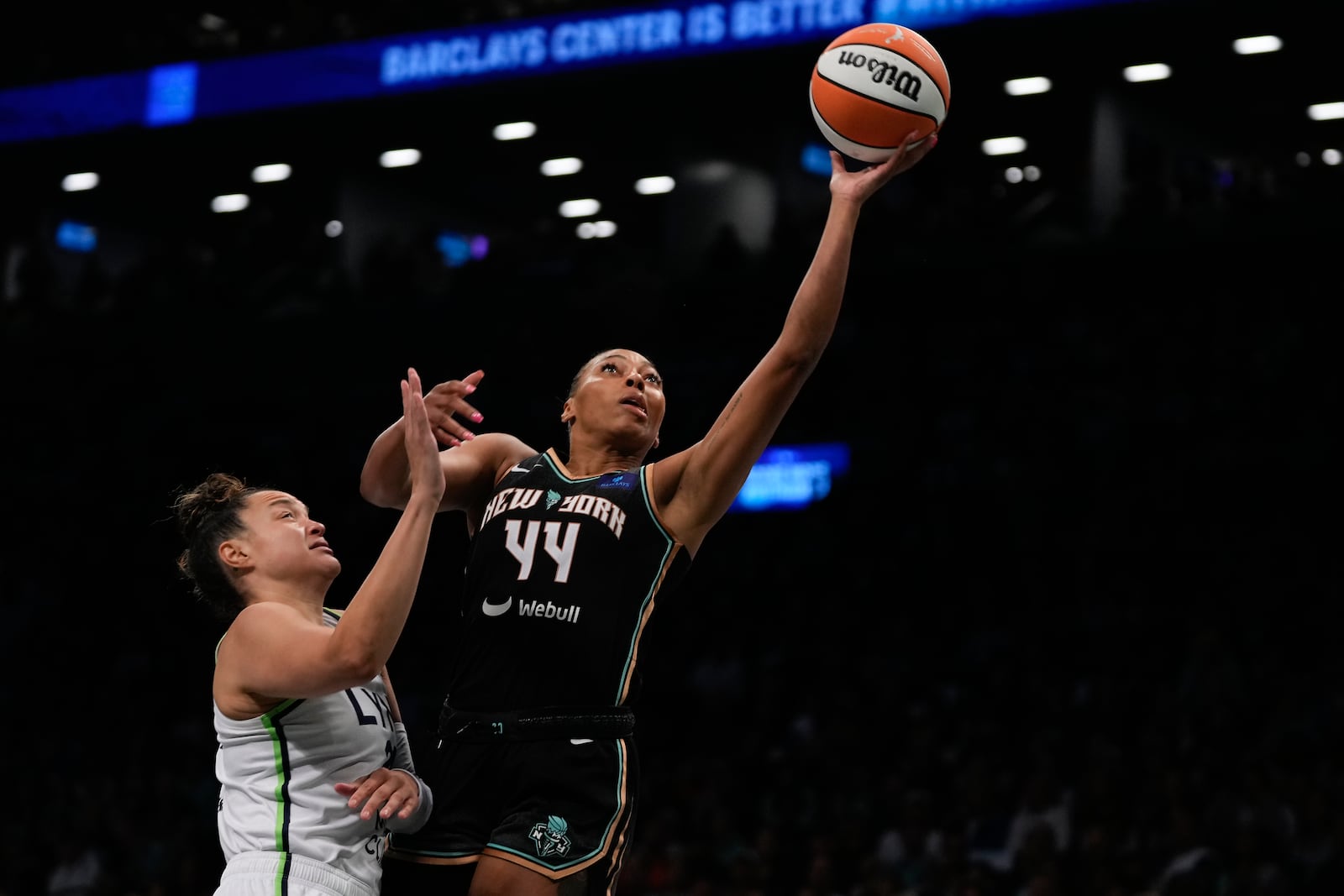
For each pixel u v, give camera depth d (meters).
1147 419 15.06
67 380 20.16
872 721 12.55
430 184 22.78
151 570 18.12
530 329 18.02
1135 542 13.98
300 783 3.45
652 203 23.25
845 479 15.95
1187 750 10.73
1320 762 10.16
